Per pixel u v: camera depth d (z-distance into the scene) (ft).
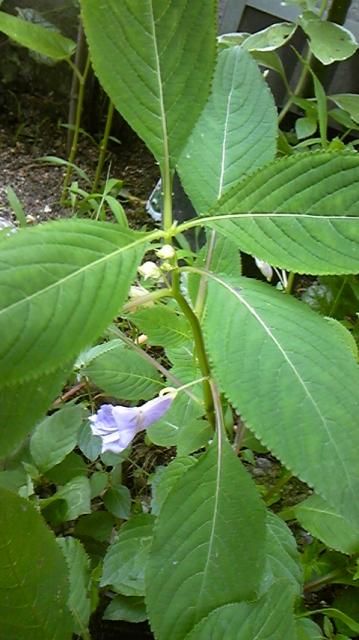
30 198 2.10
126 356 1.14
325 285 1.53
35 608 0.89
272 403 0.67
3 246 0.58
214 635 0.87
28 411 0.68
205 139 0.96
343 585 1.31
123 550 1.08
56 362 0.56
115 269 0.62
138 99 0.76
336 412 0.67
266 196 0.71
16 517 0.85
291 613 0.90
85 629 1.03
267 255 0.71
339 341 0.71
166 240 0.78
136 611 1.09
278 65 1.72
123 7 0.70
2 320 0.55
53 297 0.57
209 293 0.75
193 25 0.73
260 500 0.90
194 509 0.89
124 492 1.29
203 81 0.76
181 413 1.14
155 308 0.98
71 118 2.19
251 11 1.97
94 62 0.73
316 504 1.13
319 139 1.57
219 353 0.69
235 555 0.89
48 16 2.13
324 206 0.69
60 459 1.23
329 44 1.52
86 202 1.99
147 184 2.20
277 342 0.69
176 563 0.88
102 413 0.94
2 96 2.31
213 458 0.91
